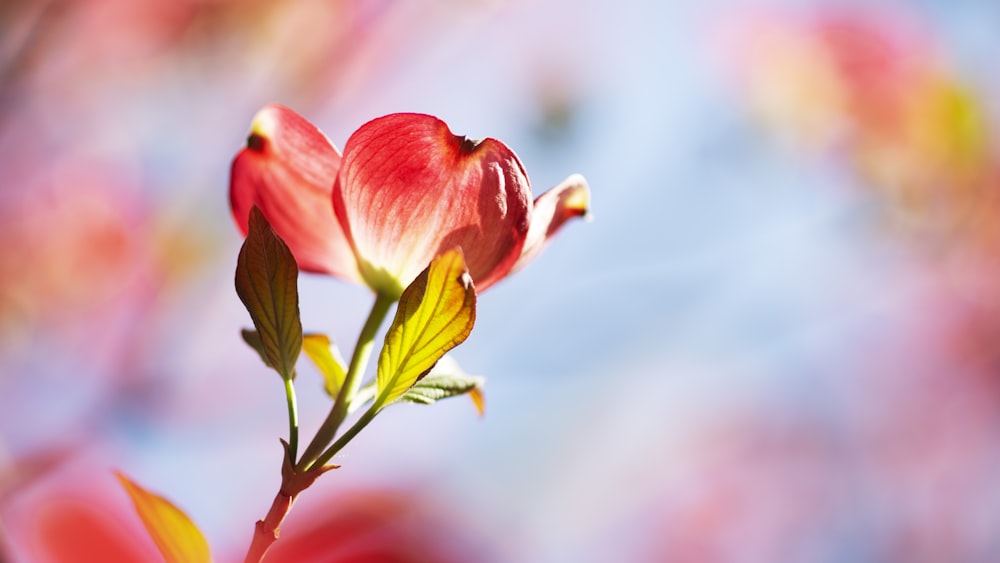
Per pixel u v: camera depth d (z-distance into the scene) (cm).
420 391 64
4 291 145
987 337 193
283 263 62
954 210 170
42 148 150
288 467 61
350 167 64
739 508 203
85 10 144
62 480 108
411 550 153
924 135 168
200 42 152
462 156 64
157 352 145
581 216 67
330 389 66
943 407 208
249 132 66
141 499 63
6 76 140
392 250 65
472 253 64
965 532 207
